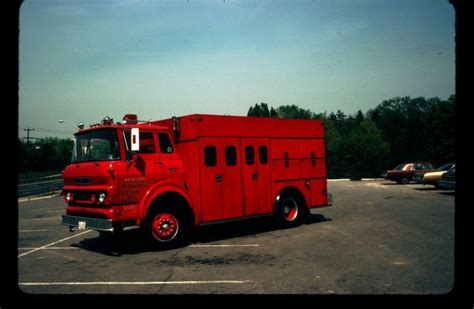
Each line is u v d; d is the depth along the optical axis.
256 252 7.21
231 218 8.88
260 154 9.62
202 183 8.38
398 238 8.02
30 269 6.43
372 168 43.50
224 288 5.04
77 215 7.98
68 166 8.41
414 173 27.83
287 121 10.33
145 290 5.06
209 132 8.60
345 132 82.38
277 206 9.80
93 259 7.12
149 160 7.88
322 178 11.02
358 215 11.83
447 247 7.04
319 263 6.21
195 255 7.14
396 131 62.03
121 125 7.85
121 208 7.30
